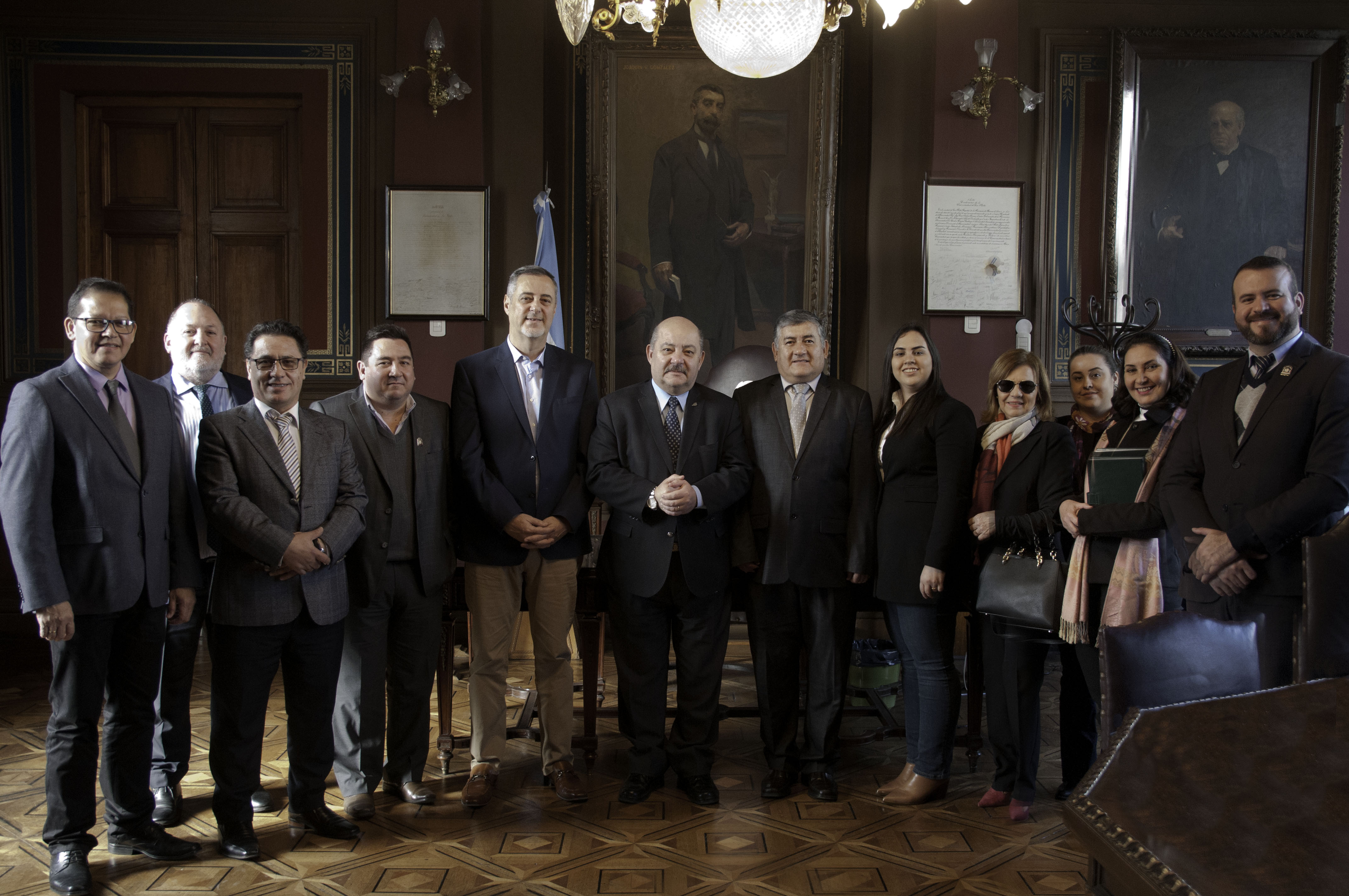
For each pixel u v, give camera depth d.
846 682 2.94
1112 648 1.72
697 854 2.51
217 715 2.45
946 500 2.72
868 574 2.84
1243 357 2.57
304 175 5.11
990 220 5.11
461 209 4.99
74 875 2.27
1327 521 2.40
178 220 5.19
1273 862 1.09
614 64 5.24
